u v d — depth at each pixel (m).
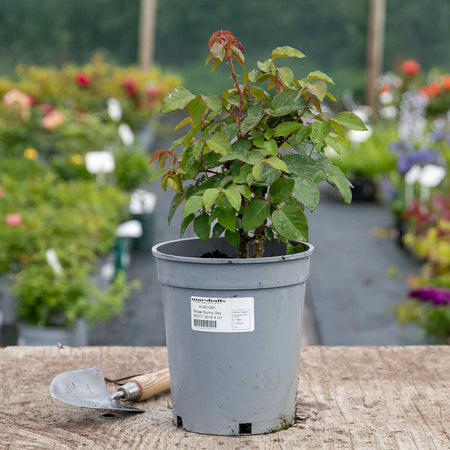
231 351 1.60
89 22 14.71
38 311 3.85
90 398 1.76
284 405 1.67
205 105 1.59
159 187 9.39
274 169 1.60
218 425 1.64
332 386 1.95
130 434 1.66
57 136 7.72
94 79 9.93
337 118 1.58
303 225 1.56
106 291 4.24
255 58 14.96
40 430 1.68
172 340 1.66
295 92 1.57
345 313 4.91
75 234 4.52
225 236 1.66
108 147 7.45
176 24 14.98
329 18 14.90
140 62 14.45
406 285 5.55
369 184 9.16
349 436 1.64
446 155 8.17
